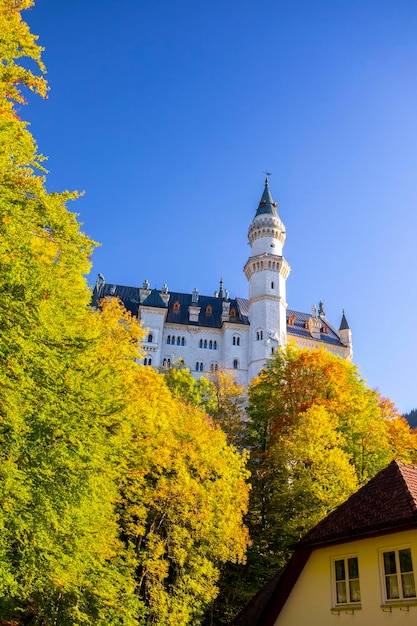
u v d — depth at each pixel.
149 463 23.12
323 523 15.12
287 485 28.75
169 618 21.05
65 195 16.55
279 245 98.25
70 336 15.19
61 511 12.73
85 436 13.70
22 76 17.22
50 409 12.59
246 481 34.03
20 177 15.20
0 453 11.69
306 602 14.81
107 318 29.48
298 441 28.84
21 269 12.48
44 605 13.16
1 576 10.96
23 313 12.47
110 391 18.16
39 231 15.48
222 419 45.28
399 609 11.95
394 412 39.25
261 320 90.44
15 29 17.22
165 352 89.31
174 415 26.12
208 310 97.31
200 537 23.98
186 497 22.86
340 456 27.73
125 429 17.53
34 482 12.17
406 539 12.28
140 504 21.97
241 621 16.48
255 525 31.92
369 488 14.91
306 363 38.94
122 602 15.52
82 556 13.65
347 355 100.62
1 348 11.70
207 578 24.12
